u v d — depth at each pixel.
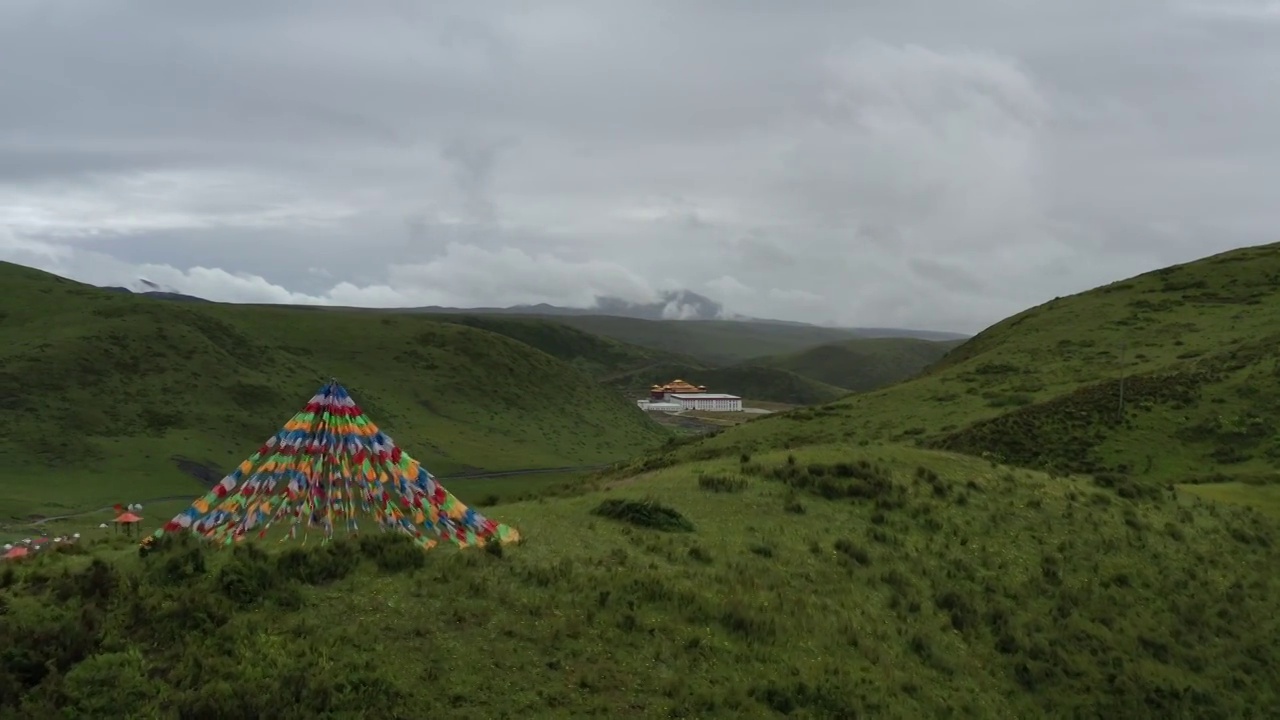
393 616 17.12
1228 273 111.19
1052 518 32.56
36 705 13.11
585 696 15.83
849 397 98.44
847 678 18.78
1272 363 65.12
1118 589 27.97
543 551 22.31
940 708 19.25
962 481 35.09
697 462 41.41
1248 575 31.06
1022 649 23.45
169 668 14.58
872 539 28.31
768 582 23.03
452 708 14.77
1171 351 84.62
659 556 23.78
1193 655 25.22
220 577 16.98
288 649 15.41
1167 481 49.09
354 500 22.16
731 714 16.28
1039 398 75.44
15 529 59.00
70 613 15.34
